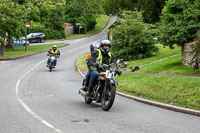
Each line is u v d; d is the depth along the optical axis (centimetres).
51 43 7644
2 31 4694
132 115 1197
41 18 6769
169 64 2827
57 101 1528
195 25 2417
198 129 982
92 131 949
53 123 1054
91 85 1353
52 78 2611
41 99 1583
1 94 1745
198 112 1204
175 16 2581
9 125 1027
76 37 9881
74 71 3259
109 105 1247
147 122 1075
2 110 1284
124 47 3841
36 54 5450
